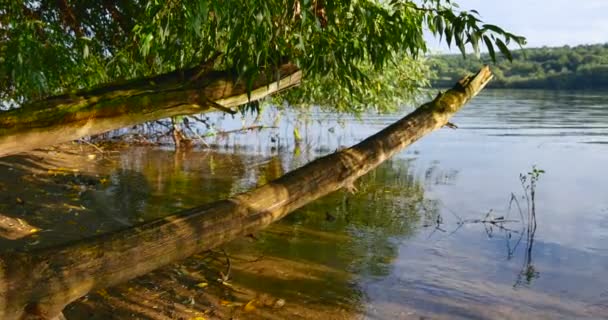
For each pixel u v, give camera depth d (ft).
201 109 7.76
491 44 7.86
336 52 10.52
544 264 17.76
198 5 8.28
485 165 37.78
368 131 57.57
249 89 8.11
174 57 11.75
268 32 8.76
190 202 24.14
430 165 37.50
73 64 15.38
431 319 13.51
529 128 62.39
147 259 6.81
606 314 14.12
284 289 14.94
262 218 8.22
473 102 111.86
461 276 16.49
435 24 8.29
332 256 17.80
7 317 5.71
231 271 16.05
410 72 31.50
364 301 14.40
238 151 42.22
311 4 9.23
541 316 13.91
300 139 49.11
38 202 21.76
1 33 14.29
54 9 19.42
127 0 20.21
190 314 13.11
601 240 20.52
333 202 25.38
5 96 17.01
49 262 6.03
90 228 18.95
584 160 40.34
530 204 26.17
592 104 103.04
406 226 21.75
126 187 26.68
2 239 16.70
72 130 6.60
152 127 46.21
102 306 13.12
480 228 21.77
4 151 6.24
